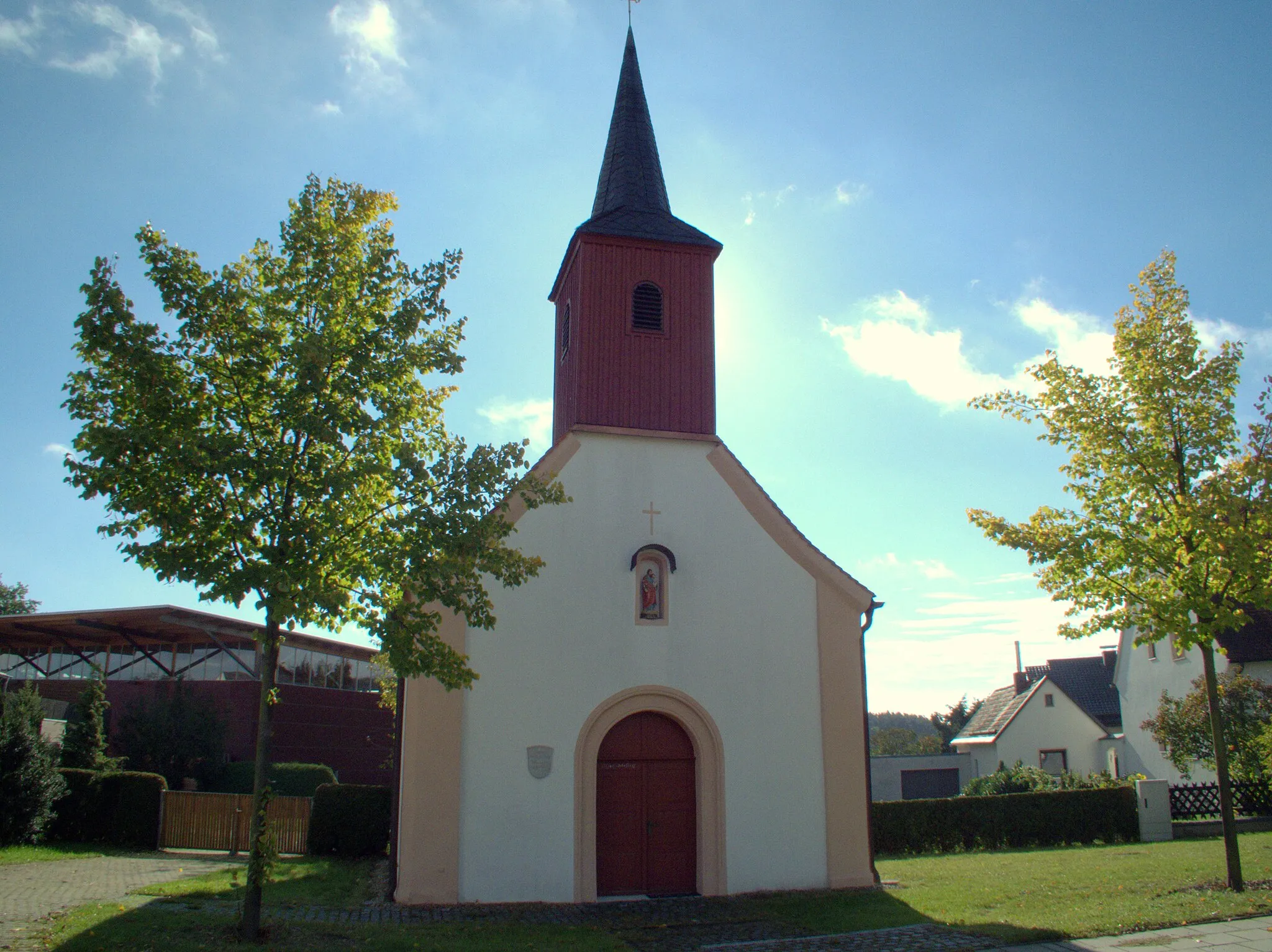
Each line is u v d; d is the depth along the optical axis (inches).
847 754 603.2
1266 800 943.0
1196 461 534.3
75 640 1380.4
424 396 447.2
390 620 418.9
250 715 1291.8
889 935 446.3
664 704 583.5
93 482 368.8
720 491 631.8
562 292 748.0
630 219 695.1
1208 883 530.6
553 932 458.9
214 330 401.1
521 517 587.2
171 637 1358.3
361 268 426.9
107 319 386.6
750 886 567.8
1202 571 518.9
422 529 415.2
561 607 577.3
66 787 799.7
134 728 1159.6
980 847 856.3
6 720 749.3
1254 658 1159.0
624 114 773.3
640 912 515.8
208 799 808.9
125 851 776.3
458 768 534.6
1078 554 540.4
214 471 373.7
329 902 518.3
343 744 1462.8
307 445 409.7
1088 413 550.6
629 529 606.5
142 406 386.3
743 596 613.9
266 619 400.5
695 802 582.2
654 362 653.9
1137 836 884.6
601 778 574.2
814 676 614.2
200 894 514.3
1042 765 1551.4
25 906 459.5
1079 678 1800.0
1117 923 439.2
